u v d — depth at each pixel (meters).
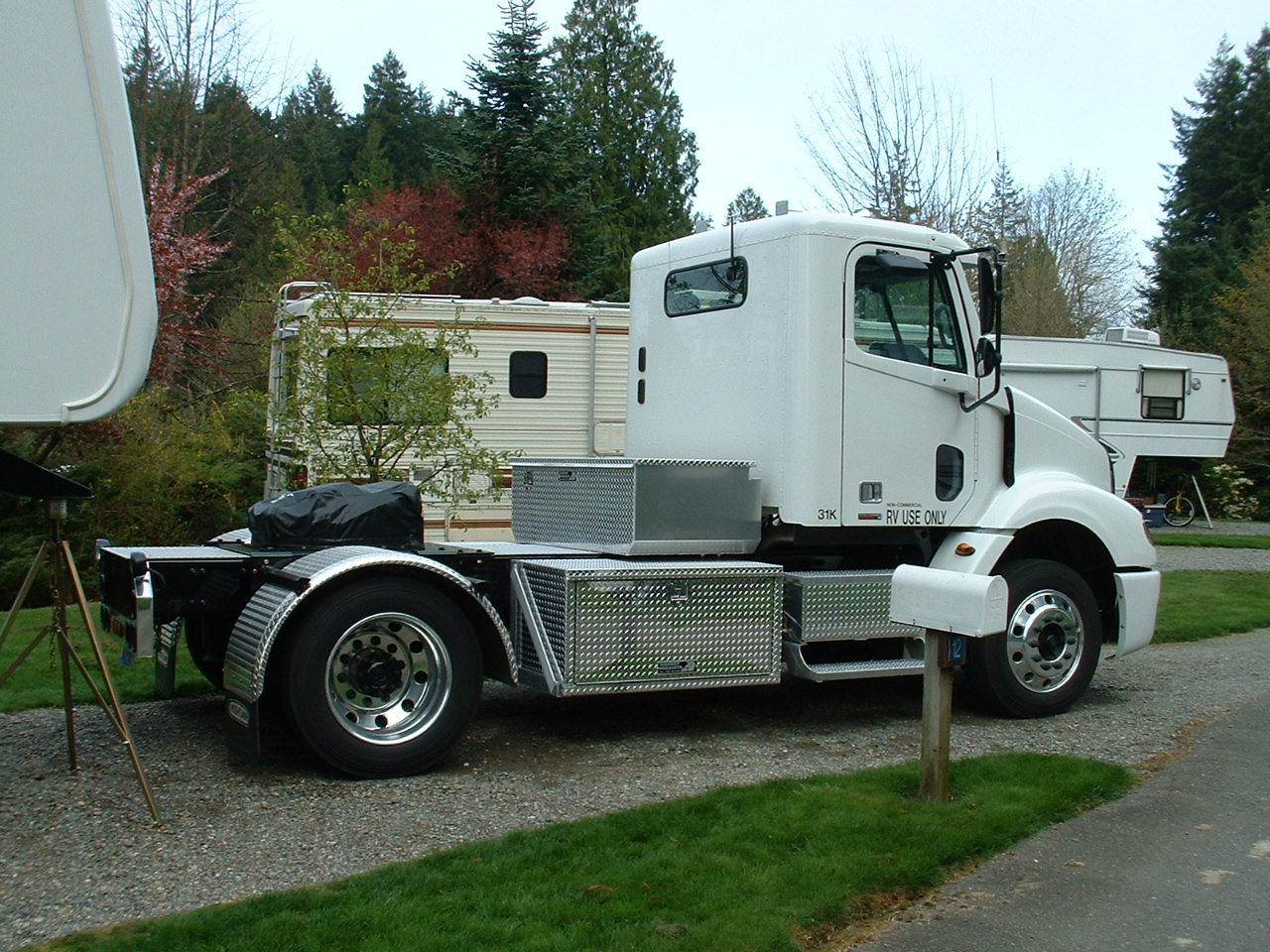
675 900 3.88
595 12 40.03
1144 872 4.37
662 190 38.75
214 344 16.83
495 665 5.69
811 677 6.25
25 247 3.84
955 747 6.13
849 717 6.84
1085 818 4.96
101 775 5.34
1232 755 6.00
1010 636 6.72
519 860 4.22
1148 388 19.27
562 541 6.68
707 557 6.42
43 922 3.74
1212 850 4.59
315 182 38.31
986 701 6.79
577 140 27.06
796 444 6.25
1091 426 18.92
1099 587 7.58
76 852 4.36
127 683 7.12
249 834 4.58
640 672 5.81
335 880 4.12
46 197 3.85
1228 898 4.13
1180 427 19.55
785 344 6.32
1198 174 41.03
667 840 4.45
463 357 11.71
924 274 6.62
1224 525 22.39
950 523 6.71
